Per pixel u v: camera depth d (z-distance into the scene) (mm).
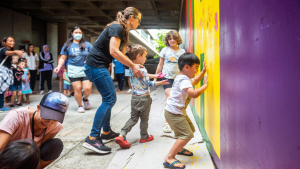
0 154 939
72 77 4348
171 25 15820
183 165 1885
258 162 924
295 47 643
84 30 19500
